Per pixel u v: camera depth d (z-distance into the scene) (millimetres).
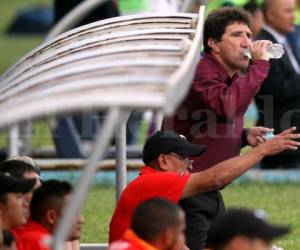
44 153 33438
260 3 32844
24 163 18141
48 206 16719
